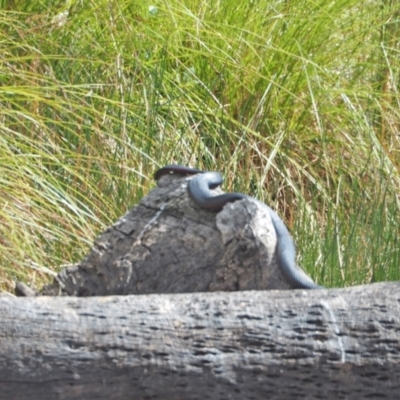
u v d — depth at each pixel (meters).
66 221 16.77
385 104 22.83
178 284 12.01
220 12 21.94
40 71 20.08
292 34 21.94
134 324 9.47
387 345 9.45
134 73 20.44
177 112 20.69
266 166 19.55
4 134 17.14
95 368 9.32
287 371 9.40
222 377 9.36
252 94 21.47
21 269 15.17
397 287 9.89
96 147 19.06
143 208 12.69
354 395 9.47
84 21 21.34
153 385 9.34
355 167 21.38
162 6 21.45
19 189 16.41
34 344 9.34
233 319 9.54
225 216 11.83
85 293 12.45
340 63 22.97
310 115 21.81
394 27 23.72
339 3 22.56
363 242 18.41
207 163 20.09
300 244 18.14
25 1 20.89
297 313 9.60
